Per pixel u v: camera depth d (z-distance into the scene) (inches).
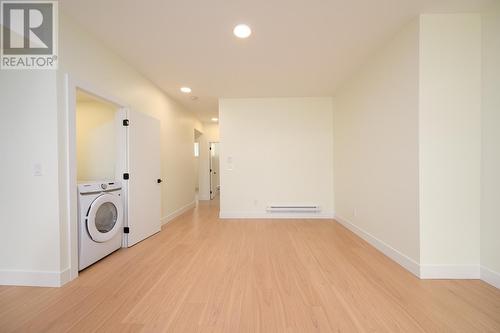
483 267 72.6
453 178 73.9
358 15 74.5
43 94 69.8
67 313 57.8
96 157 111.1
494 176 69.4
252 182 164.9
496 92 68.8
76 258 77.2
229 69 114.4
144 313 57.7
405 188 81.4
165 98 149.7
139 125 113.3
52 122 69.9
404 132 81.4
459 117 73.4
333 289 68.5
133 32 82.9
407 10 72.0
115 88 97.8
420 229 74.6
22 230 71.4
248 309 59.1
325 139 162.7
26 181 70.8
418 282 72.2
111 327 52.7
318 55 101.3
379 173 98.4
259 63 108.3
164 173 148.7
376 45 93.5
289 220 158.1
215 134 262.2
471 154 73.5
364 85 110.6
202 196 261.1
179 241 114.6
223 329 51.8
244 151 164.9
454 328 51.7
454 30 73.5
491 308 58.8
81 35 79.2
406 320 54.5
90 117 111.7
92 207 84.4
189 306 60.6
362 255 94.7
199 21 76.7
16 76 70.2
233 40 88.6
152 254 97.4
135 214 110.0
